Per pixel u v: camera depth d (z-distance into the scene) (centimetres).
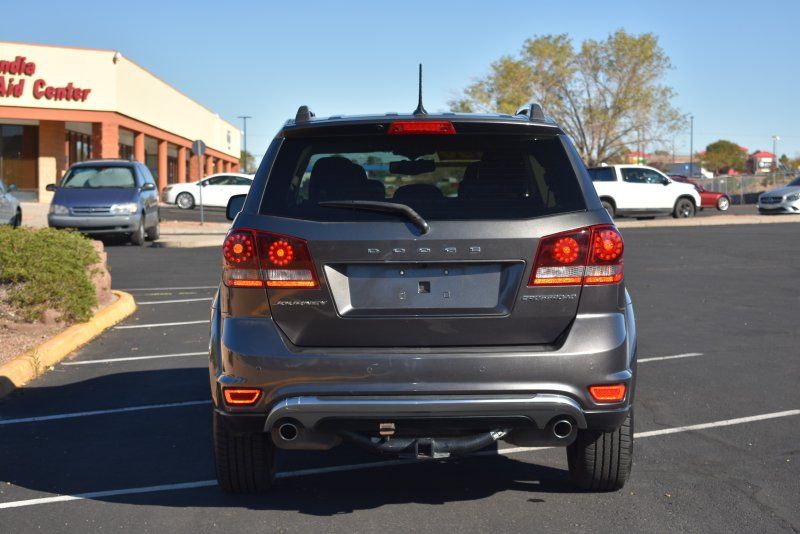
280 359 405
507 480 510
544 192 420
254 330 412
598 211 418
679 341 950
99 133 4084
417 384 401
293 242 409
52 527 445
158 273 1650
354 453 570
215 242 2286
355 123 427
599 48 6650
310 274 407
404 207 405
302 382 404
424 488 498
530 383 403
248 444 458
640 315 1133
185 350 923
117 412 680
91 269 1130
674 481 502
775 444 575
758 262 1764
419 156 433
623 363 414
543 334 411
